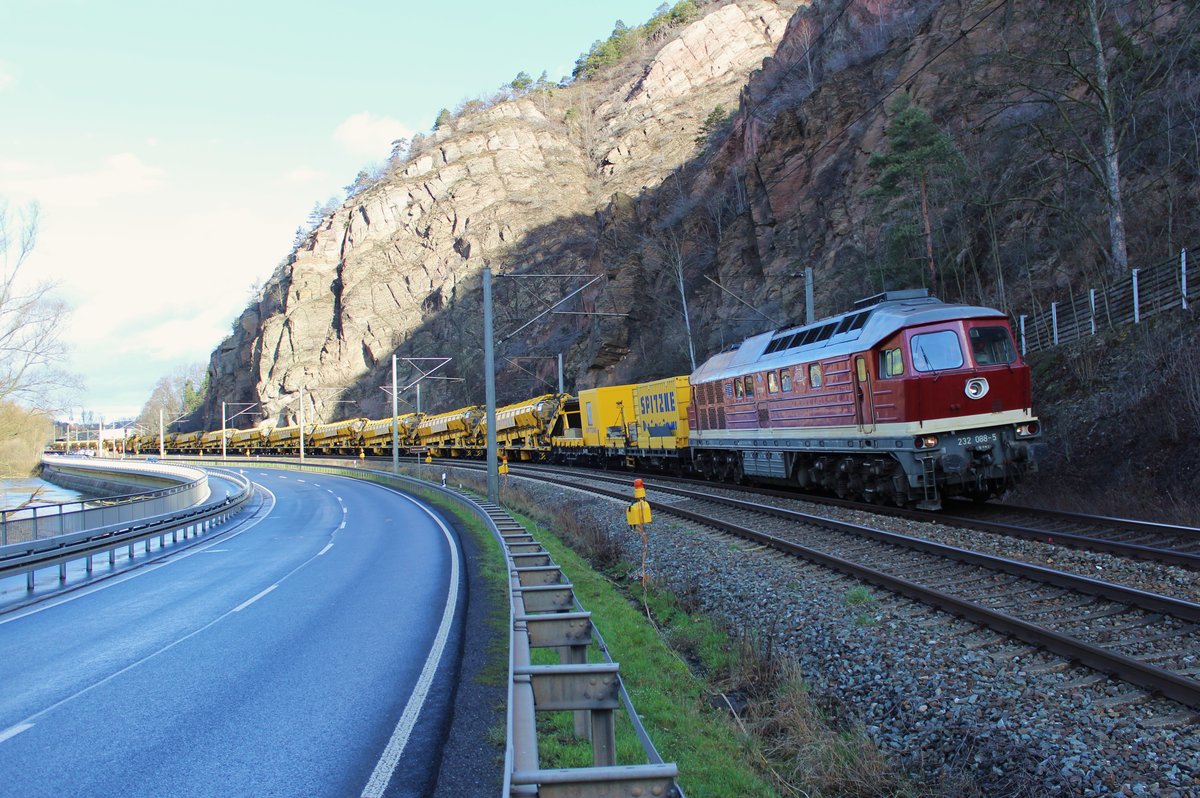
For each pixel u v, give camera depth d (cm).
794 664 794
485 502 2709
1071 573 1041
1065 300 2562
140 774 551
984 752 589
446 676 783
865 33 5512
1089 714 606
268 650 912
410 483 4222
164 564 1838
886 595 990
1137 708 612
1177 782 507
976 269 3012
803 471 2041
